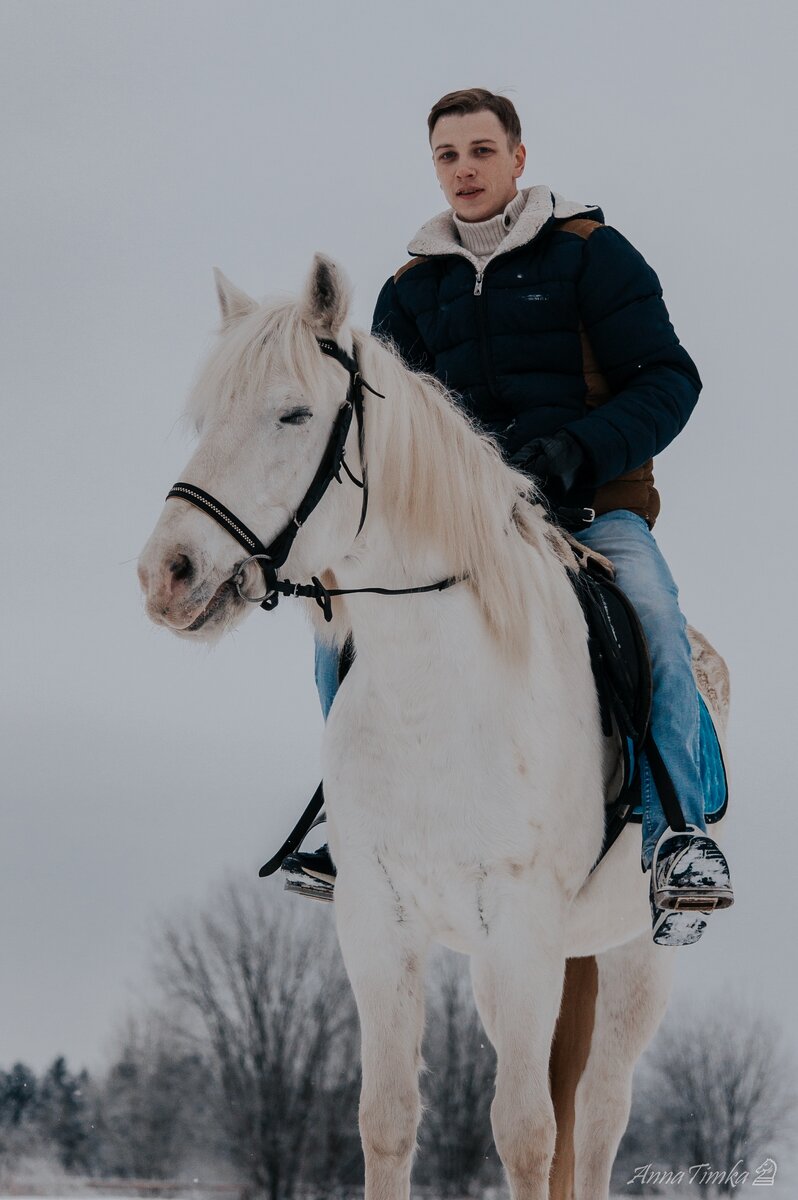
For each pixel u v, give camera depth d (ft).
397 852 12.14
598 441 14.08
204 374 11.44
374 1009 12.19
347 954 12.42
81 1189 84.58
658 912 13.39
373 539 12.16
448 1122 83.82
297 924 100.99
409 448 12.20
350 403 11.78
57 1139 92.07
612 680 13.58
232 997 97.14
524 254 15.51
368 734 12.35
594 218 15.81
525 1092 11.63
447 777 12.05
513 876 12.05
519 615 12.56
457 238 16.42
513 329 15.43
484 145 16.01
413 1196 83.15
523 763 12.24
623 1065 16.10
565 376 15.47
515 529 13.26
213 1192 90.38
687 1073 93.09
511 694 12.39
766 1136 91.86
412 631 12.19
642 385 14.96
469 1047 85.10
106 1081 94.89
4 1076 93.61
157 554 10.73
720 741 16.58
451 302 15.85
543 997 12.00
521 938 12.01
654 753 13.64
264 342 11.37
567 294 15.30
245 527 10.99
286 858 14.73
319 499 11.44
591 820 13.12
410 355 16.63
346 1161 93.04
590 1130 15.89
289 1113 93.45
